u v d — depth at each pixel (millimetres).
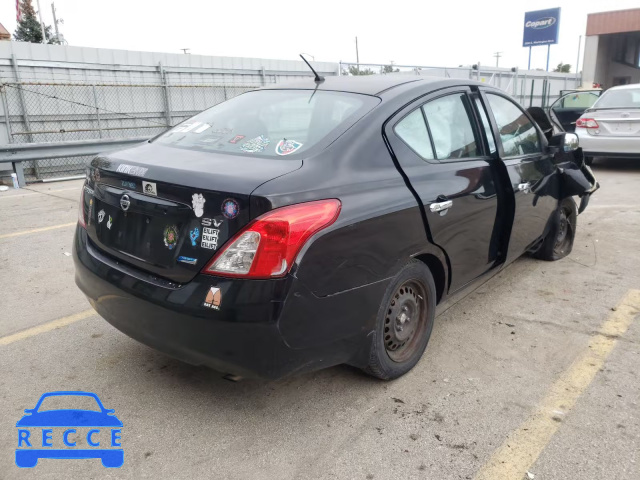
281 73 14164
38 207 7402
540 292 4352
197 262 2346
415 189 2865
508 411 2793
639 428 2648
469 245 3367
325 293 2402
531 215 4125
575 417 2738
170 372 3156
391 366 2957
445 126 3291
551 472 2361
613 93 10031
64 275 4695
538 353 3389
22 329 3674
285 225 2244
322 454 2479
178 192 2402
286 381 3066
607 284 4504
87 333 3627
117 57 11352
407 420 2721
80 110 10898
